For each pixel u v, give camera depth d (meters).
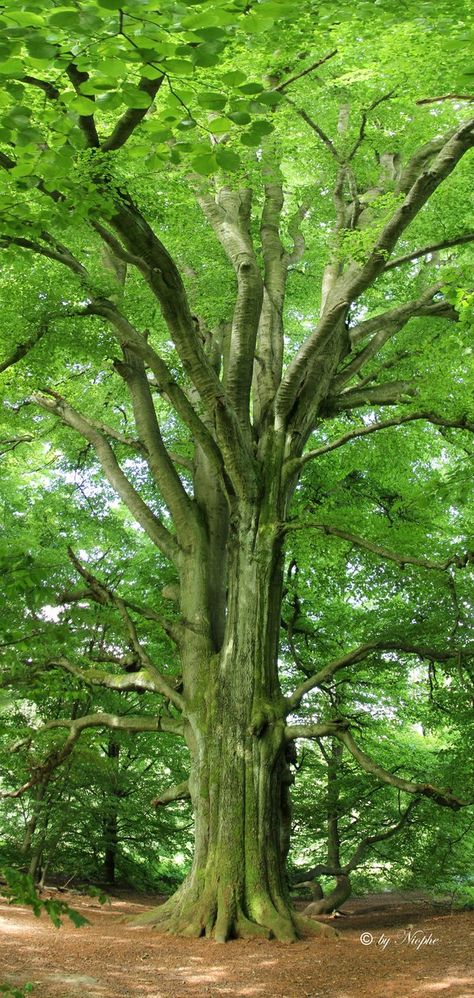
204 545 14.53
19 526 20.64
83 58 5.62
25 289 12.88
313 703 19.08
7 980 8.23
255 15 5.24
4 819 18.36
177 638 14.06
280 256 17.05
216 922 11.64
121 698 17.78
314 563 18.17
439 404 13.97
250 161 13.98
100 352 13.59
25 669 7.40
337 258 15.04
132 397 15.64
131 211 10.52
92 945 10.84
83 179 8.84
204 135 11.32
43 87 7.58
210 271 16.64
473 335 13.73
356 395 15.31
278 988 8.84
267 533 13.70
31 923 12.38
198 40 5.23
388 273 17.86
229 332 17.47
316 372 14.84
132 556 20.61
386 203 13.05
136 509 15.15
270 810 12.48
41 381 13.61
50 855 16.03
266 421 14.93
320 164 16.33
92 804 18.44
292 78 12.41
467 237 13.30
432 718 17.83
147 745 19.23
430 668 15.20
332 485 19.48
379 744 19.67
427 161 14.45
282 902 12.02
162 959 10.20
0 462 20.08
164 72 5.73
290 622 18.83
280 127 14.11
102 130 11.59
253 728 12.67
